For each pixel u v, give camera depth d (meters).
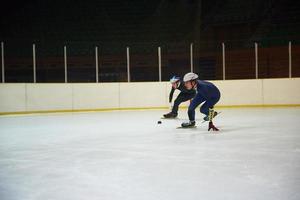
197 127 7.91
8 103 12.88
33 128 8.43
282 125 8.12
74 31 22.70
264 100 14.66
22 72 19.72
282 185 3.24
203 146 5.41
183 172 3.80
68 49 20.47
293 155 4.64
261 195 2.97
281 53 17.97
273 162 4.22
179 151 5.03
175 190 3.16
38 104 13.34
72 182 3.49
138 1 24.22
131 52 20.34
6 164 4.37
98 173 3.83
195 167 4.03
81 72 19.91
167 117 10.37
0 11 22.91
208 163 4.22
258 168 3.92
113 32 22.64
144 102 14.48
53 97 13.58
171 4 23.61
